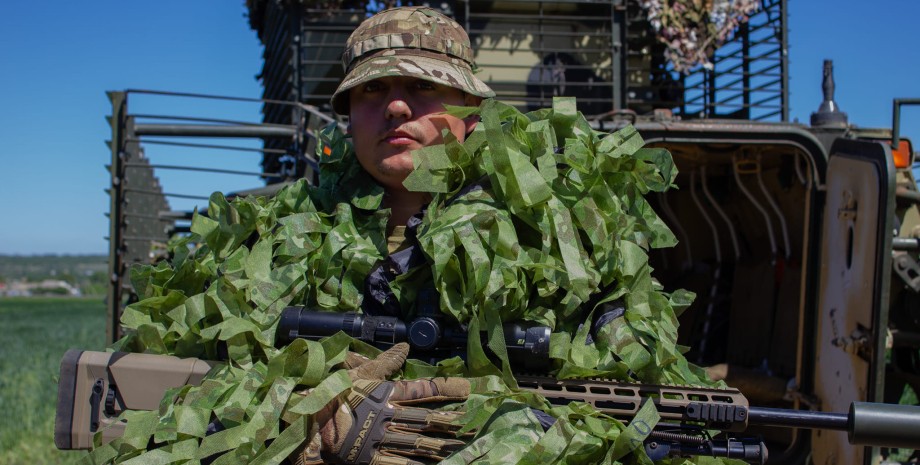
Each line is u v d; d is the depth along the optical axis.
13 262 116.56
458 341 2.33
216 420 2.20
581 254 2.38
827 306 4.55
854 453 4.11
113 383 2.39
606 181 2.57
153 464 2.10
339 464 2.13
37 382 12.30
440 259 2.29
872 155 4.05
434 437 2.12
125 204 5.59
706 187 5.98
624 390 2.24
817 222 4.68
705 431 2.21
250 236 2.71
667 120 4.89
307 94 6.05
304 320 2.38
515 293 2.29
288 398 2.15
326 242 2.56
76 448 2.41
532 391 2.18
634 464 2.13
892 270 4.27
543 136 2.44
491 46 6.14
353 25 6.16
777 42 6.05
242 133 6.23
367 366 2.23
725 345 6.12
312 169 5.50
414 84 2.56
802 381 4.70
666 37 6.14
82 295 81.88
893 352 4.74
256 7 7.79
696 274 6.30
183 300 2.56
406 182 2.42
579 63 6.22
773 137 4.65
